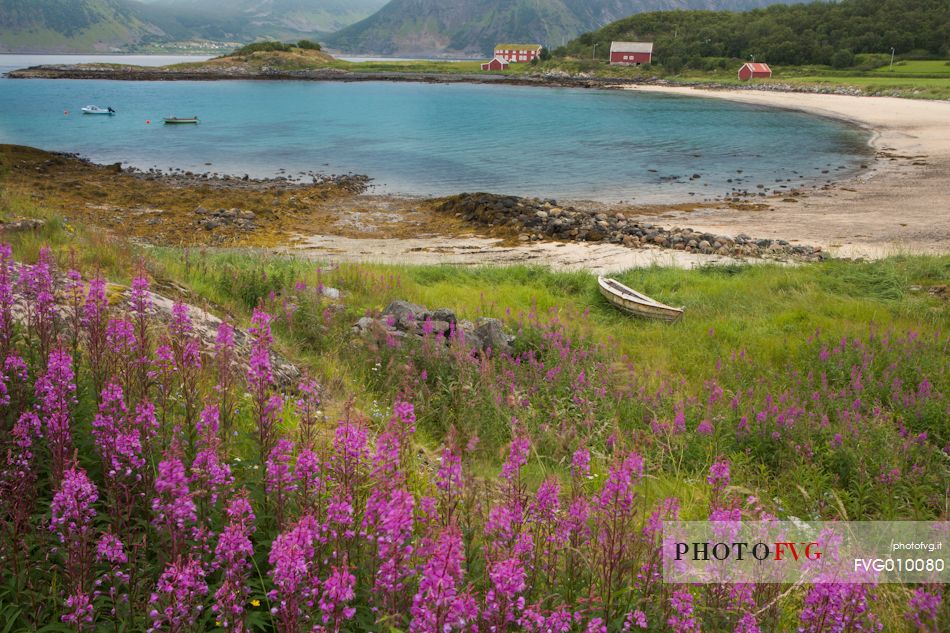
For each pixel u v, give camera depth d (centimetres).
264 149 7038
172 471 347
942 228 3447
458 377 1064
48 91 15488
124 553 359
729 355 1520
